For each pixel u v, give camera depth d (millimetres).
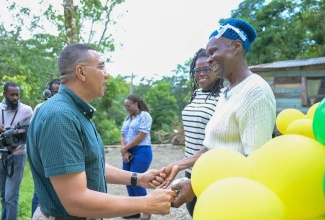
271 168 1335
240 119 1896
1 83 7684
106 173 2311
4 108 4184
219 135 2025
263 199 1197
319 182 1284
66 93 1815
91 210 1657
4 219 3963
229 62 1993
